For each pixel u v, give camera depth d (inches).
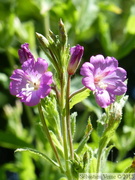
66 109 5.5
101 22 10.4
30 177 9.4
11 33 9.9
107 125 5.6
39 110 5.6
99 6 10.0
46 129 5.6
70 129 5.5
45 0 9.4
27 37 9.9
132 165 5.6
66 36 5.5
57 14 9.8
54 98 5.8
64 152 5.6
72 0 9.6
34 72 5.4
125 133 8.8
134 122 8.8
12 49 10.0
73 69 5.4
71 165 5.4
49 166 8.9
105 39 10.0
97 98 5.3
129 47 9.8
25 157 9.4
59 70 5.5
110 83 5.5
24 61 5.6
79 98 5.6
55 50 5.5
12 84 5.4
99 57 5.5
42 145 9.2
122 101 5.7
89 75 5.3
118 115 5.5
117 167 8.0
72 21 9.7
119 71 5.5
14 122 10.2
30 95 5.3
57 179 8.9
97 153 5.8
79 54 5.3
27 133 10.4
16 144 8.6
